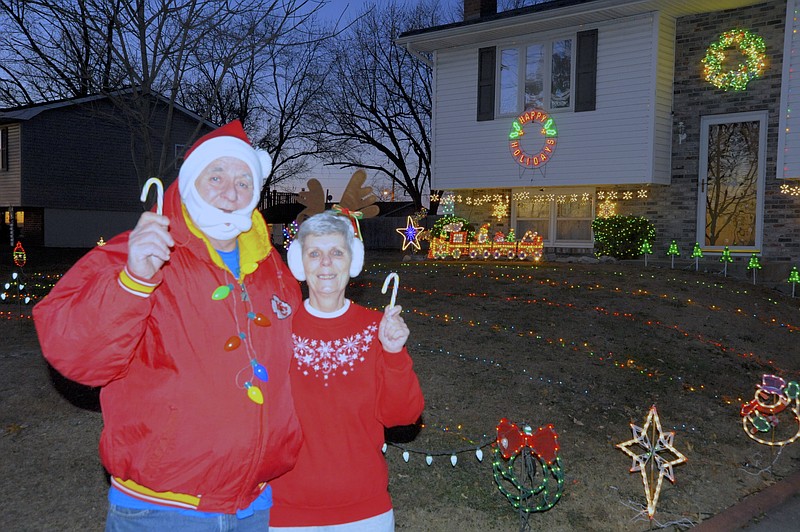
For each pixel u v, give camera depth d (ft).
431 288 35.88
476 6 60.59
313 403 8.62
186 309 7.47
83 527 13.01
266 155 8.65
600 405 21.70
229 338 7.57
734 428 21.42
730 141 47.83
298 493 8.62
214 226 7.59
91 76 32.63
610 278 38.63
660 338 28.99
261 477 7.95
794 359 28.78
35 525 12.98
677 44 49.39
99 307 6.66
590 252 53.72
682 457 15.29
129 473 7.35
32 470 14.99
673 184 49.80
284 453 8.14
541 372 23.77
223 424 7.45
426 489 15.79
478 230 59.16
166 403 7.30
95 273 6.99
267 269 8.50
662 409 22.15
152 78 30.66
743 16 46.62
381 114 104.88
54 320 6.75
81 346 6.75
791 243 44.86
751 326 32.07
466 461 17.17
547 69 52.75
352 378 8.72
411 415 8.87
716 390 24.36
